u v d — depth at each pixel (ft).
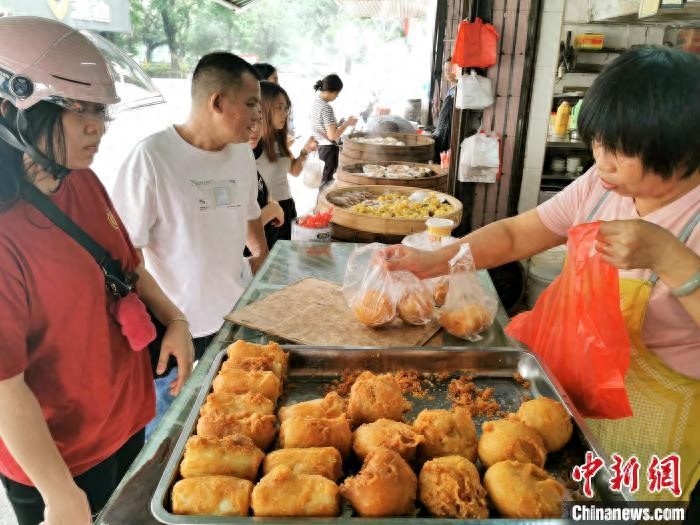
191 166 6.18
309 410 3.31
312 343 4.42
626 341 3.48
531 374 3.91
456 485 2.66
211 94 5.94
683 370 3.65
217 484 2.64
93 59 3.16
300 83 47.85
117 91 3.33
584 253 3.47
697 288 2.94
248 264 7.75
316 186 12.03
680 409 3.71
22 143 2.99
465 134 12.42
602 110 2.99
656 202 3.61
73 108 3.03
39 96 2.89
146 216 6.02
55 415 3.89
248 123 6.23
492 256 4.90
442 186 13.32
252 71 6.20
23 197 3.39
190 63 47.50
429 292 4.83
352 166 14.78
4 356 3.20
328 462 2.89
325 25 54.19
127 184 5.98
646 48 3.01
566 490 2.83
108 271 3.99
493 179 12.13
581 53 16.14
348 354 4.04
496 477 2.72
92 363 3.95
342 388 3.85
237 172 6.67
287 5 52.44
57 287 3.55
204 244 6.39
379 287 4.66
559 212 4.56
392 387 3.47
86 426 4.07
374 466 2.70
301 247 7.14
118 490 2.78
